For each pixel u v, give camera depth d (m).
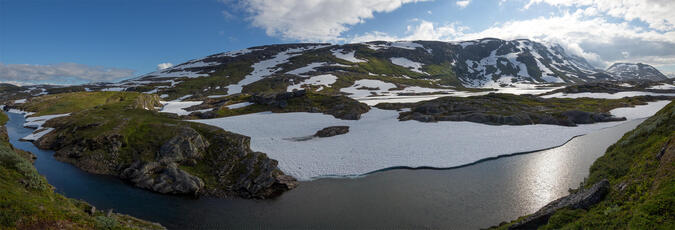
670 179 16.03
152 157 44.16
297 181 42.44
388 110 101.81
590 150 53.09
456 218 30.77
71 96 127.69
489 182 40.66
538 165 46.56
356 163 49.28
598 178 28.20
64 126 61.97
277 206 34.62
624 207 17.33
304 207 34.22
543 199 34.66
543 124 74.44
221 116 96.25
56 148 54.16
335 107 97.88
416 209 33.09
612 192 20.25
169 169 40.09
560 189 37.16
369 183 41.47
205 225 30.08
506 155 52.25
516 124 73.69
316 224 30.14
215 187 39.09
